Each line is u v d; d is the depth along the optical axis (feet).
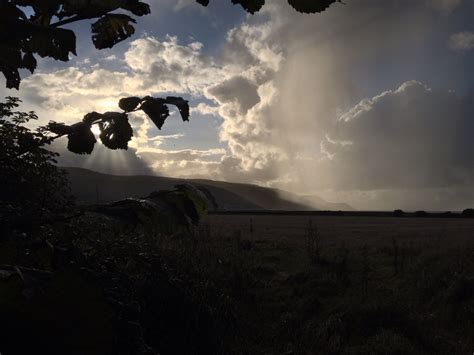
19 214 2.83
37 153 8.38
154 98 2.85
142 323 14.71
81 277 2.14
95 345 2.00
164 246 20.44
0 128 9.34
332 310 24.54
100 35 3.36
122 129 2.86
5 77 2.98
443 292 26.76
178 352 15.29
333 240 66.80
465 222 146.00
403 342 19.95
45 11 2.71
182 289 16.66
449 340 21.11
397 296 27.78
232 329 19.77
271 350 19.20
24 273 2.06
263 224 120.78
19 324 1.94
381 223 136.67
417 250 48.06
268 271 34.30
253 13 2.96
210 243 31.71
